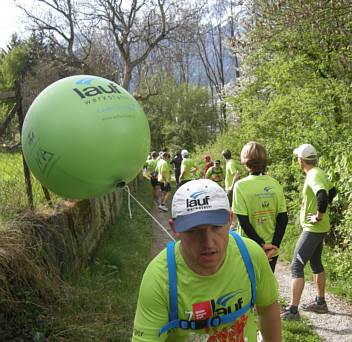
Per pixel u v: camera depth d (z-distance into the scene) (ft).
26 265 10.36
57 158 6.73
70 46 62.69
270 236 9.96
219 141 50.78
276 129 26.81
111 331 10.91
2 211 11.66
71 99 6.90
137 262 18.88
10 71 96.32
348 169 15.15
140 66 84.02
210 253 4.48
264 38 21.71
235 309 4.83
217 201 4.49
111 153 6.88
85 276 13.92
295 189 23.32
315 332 11.38
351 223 14.93
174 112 109.09
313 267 12.66
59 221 13.28
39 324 10.10
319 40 24.73
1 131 13.20
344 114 19.97
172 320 4.76
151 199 44.27
